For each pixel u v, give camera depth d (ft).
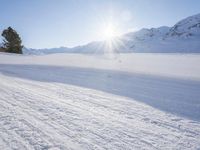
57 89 39.83
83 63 120.98
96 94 36.22
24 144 16.17
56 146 15.96
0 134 17.98
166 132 19.47
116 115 24.14
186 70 87.45
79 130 19.12
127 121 22.16
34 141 16.70
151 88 44.75
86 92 37.78
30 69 79.10
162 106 29.58
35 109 25.58
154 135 18.62
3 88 39.63
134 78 60.13
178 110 27.73
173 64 120.98
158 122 22.31
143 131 19.48
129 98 34.01
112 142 16.89
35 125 20.12
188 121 23.18
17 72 67.87
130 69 87.10
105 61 143.54
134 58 184.55
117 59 169.17
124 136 18.15
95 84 47.96
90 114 24.08
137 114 24.95
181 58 177.88
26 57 175.94
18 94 34.42
